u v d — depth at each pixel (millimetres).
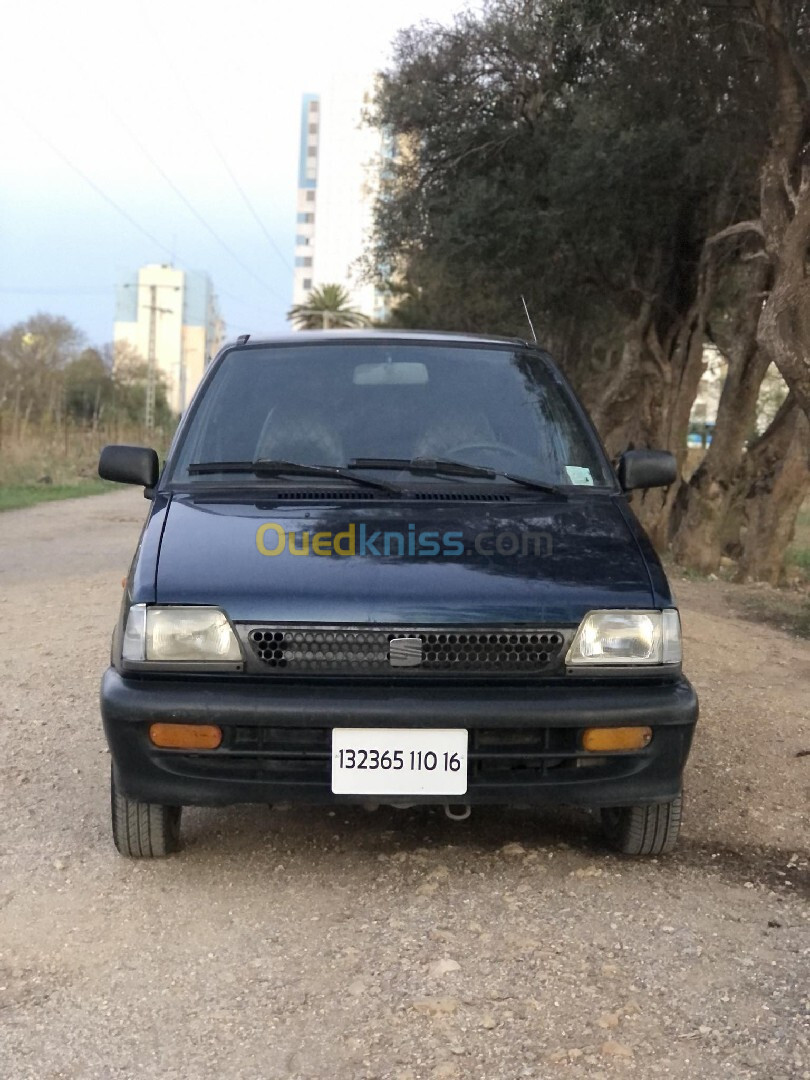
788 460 12766
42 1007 2877
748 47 10102
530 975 3031
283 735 3391
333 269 102562
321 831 4117
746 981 3020
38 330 73562
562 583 3543
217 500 3986
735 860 3914
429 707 3328
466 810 3561
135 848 3781
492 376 4629
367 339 4754
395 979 3008
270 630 3396
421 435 4336
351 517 3844
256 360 4668
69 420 37781
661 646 3514
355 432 4332
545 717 3348
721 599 11062
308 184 115188
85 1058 2641
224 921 3371
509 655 3432
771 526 12867
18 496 22375
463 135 15789
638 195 13305
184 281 126688
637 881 3689
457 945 3203
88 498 23625
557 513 3975
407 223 17047
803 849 4043
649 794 3502
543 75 14906
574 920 3377
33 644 7617
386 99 16641
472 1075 2555
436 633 3402
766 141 10641
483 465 4254
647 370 15016
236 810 4340
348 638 3393
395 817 4266
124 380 83125
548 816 4316
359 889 3602
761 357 12859
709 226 13531
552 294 15586
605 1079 2541
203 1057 2643
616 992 2943
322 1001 2898
